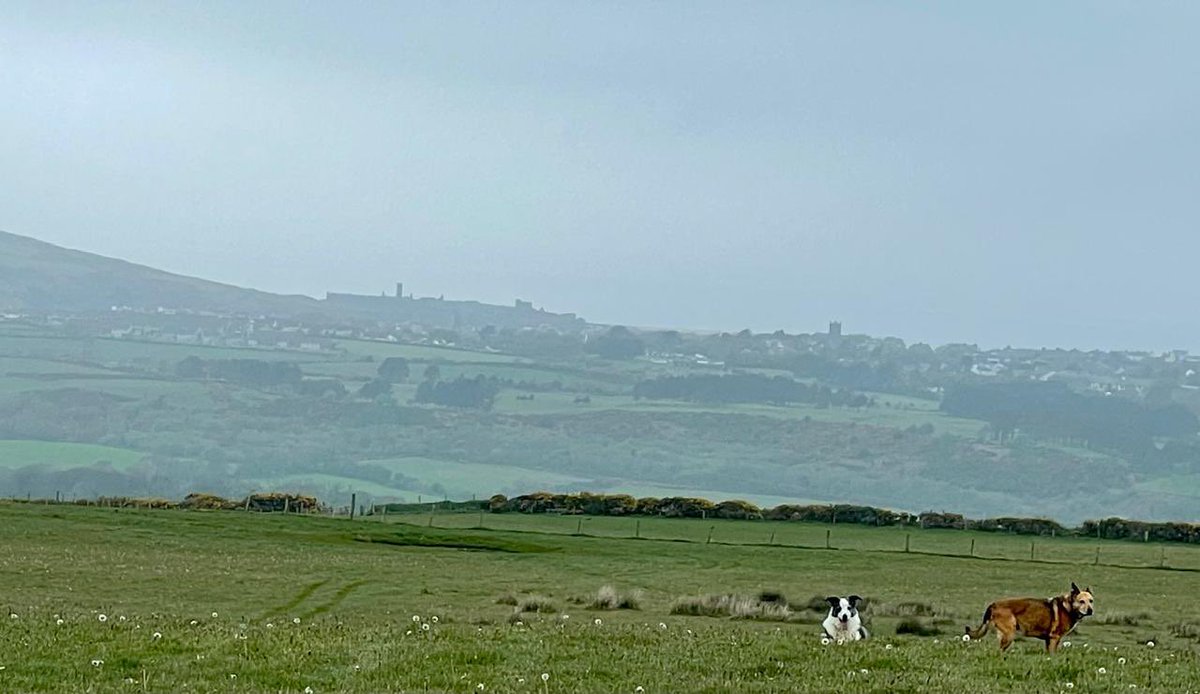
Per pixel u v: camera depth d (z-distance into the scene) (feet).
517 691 75.66
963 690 78.28
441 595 170.60
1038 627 100.89
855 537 317.22
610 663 85.61
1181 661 95.30
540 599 157.69
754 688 78.02
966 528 347.97
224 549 237.04
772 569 236.43
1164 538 329.31
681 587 196.85
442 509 382.01
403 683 77.71
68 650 86.94
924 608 164.04
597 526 330.13
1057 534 338.75
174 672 80.38
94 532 253.44
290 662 83.46
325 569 204.44
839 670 84.94
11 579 167.32
